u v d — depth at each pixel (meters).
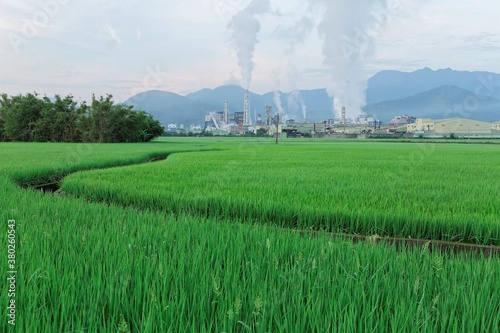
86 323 2.48
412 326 2.41
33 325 2.33
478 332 2.45
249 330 2.30
